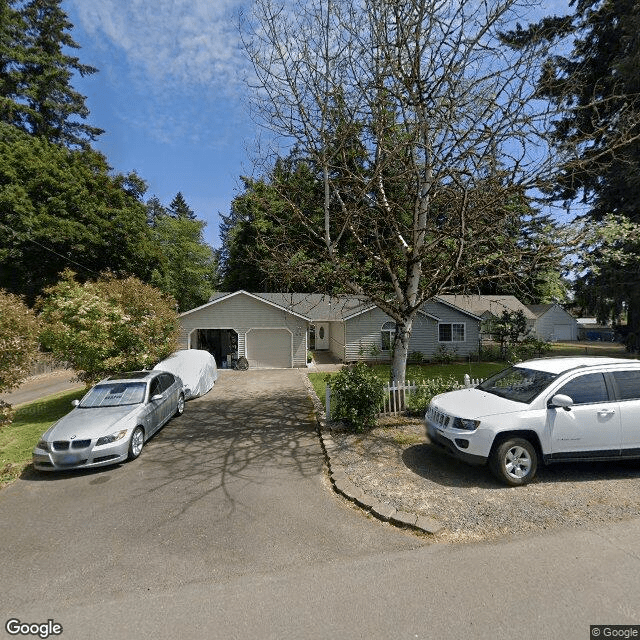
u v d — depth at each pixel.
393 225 9.02
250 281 31.09
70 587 3.33
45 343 10.81
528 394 5.38
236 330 20.06
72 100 33.34
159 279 27.69
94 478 5.91
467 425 5.12
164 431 8.45
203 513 4.62
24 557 3.82
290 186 9.29
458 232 7.92
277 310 20.17
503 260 8.20
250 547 3.85
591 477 5.21
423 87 7.37
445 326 22.27
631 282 17.61
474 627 2.67
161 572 3.49
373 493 4.85
